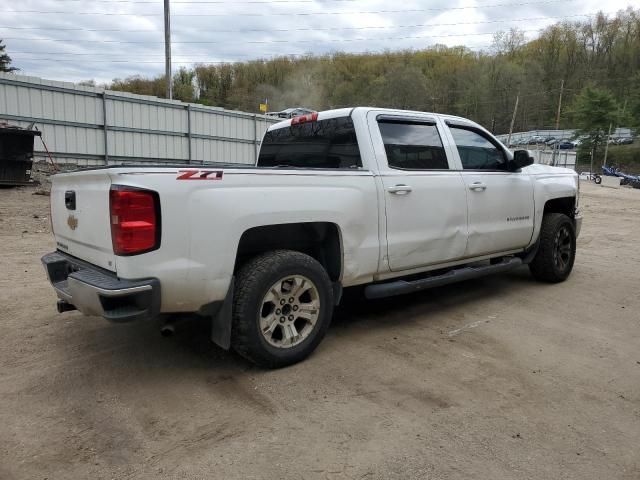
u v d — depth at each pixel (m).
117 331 4.24
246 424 2.80
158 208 2.93
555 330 4.34
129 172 2.90
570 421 2.85
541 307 5.01
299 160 4.69
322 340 4.02
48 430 2.73
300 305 3.57
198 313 3.28
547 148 62.53
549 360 3.70
